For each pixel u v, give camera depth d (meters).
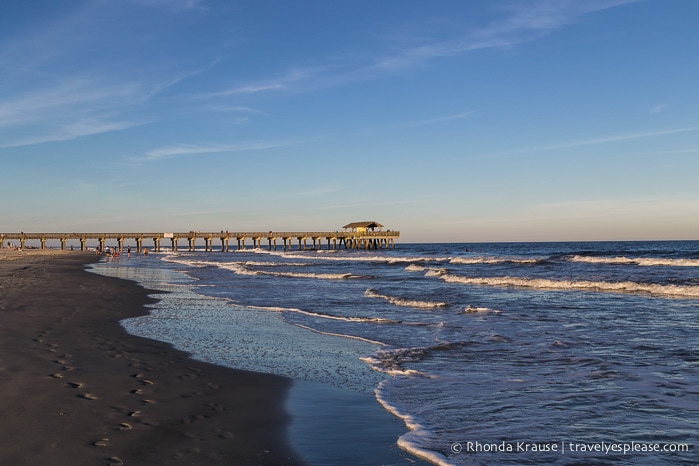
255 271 38.12
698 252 55.16
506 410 6.62
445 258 53.50
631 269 31.98
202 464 4.80
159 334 12.18
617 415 6.34
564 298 19.30
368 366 9.22
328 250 96.94
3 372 7.61
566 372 8.50
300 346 11.05
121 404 6.43
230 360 9.53
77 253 81.06
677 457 5.10
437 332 12.57
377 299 20.02
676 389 7.37
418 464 5.01
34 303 16.16
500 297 19.89
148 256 77.88
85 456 4.79
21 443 5.02
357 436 5.75
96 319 13.74
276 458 5.08
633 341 10.91
